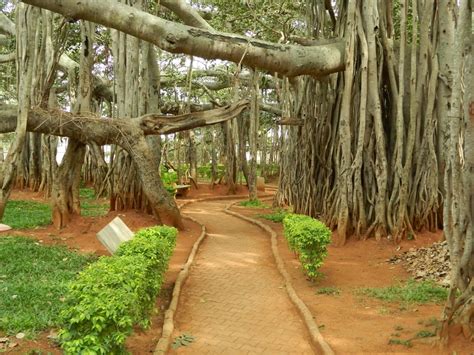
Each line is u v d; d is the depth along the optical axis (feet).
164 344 16.56
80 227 37.73
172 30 28.53
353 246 33.96
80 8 27.20
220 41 29.86
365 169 35.58
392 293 22.86
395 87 36.27
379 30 36.91
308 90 43.01
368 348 16.33
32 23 34.88
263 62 31.86
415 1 34.19
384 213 34.32
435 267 26.48
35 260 27.71
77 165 39.01
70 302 13.30
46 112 36.99
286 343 17.75
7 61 65.46
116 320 12.42
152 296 18.07
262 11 56.70
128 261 16.62
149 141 44.57
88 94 39.63
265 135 121.80
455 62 16.61
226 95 98.43
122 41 43.34
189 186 84.69
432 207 34.37
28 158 73.46
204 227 45.16
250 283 26.23
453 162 16.56
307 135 43.06
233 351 16.92
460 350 15.39
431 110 34.32
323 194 41.45
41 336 16.60
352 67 35.60
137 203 42.68
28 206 55.31
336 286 24.85
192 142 93.91
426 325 17.99
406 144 35.40
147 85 43.37
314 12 42.98
